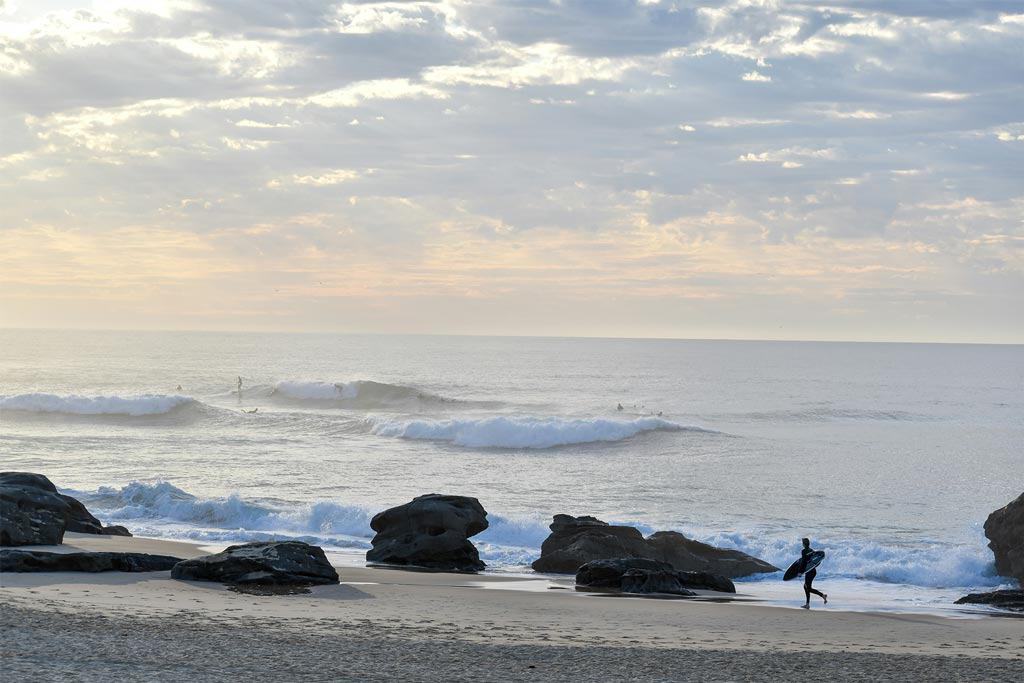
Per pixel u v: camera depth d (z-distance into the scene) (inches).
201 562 851.4
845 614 820.6
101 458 2159.2
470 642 602.9
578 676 510.9
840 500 1729.8
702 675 523.2
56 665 477.4
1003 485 1929.1
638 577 938.1
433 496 1152.2
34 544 1000.2
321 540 1268.5
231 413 3117.6
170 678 462.0
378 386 3900.1
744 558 1130.0
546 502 1680.6
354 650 554.6
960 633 738.8
